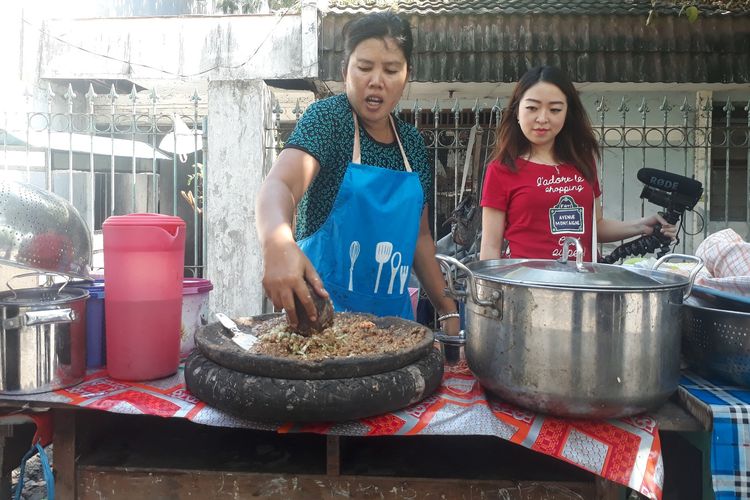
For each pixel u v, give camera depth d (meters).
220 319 1.53
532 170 2.09
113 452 1.49
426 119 7.03
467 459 1.46
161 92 7.70
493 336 1.25
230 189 4.77
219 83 4.75
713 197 7.11
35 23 7.09
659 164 7.13
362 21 1.70
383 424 1.23
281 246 1.23
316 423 1.24
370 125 1.84
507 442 1.55
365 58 1.67
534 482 1.34
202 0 11.48
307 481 1.35
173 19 7.20
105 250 1.40
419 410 1.28
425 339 1.37
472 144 4.09
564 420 1.25
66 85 7.43
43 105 6.83
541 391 1.17
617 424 1.25
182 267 1.49
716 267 1.60
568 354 1.15
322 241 1.77
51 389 1.34
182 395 1.34
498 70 6.73
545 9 6.91
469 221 3.72
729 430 1.21
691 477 1.57
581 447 1.21
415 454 1.48
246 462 1.42
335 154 1.74
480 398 1.33
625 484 1.17
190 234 7.56
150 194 7.54
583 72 6.70
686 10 4.57
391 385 1.19
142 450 1.50
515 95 2.10
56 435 1.40
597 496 1.31
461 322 2.06
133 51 7.24
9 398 1.31
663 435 1.67
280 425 1.24
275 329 1.42
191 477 1.38
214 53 7.16
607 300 1.13
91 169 4.81
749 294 1.41
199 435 1.59
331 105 1.76
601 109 4.55
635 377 1.15
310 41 6.86
